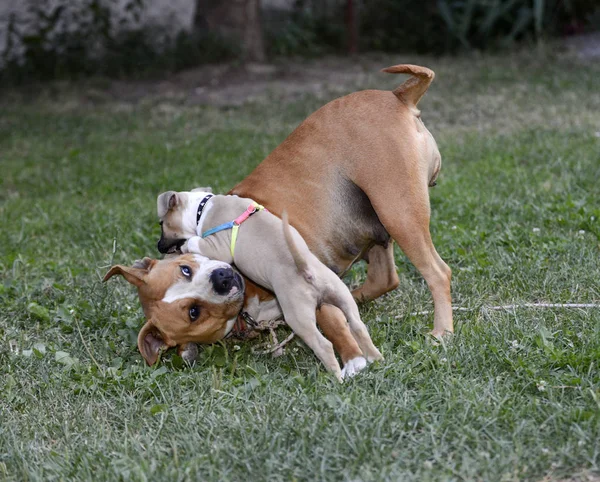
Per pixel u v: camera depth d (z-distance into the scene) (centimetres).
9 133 1159
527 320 493
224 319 477
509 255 604
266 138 1047
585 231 636
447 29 1496
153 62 1473
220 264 471
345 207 498
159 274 473
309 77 1375
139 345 471
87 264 663
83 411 442
